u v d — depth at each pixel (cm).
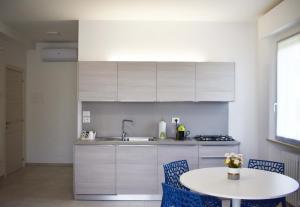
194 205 243
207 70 478
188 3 416
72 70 714
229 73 480
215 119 514
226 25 509
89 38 500
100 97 475
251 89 512
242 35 510
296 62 414
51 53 672
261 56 495
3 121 602
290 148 427
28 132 718
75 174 461
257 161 368
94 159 460
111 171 460
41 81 714
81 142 459
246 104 512
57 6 431
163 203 270
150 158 460
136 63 475
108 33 501
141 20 501
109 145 460
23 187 536
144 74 475
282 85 458
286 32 438
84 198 466
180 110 514
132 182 461
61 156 718
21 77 688
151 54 504
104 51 501
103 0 405
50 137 718
